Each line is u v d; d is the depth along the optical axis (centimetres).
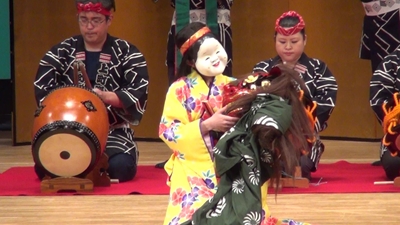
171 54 1672
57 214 1160
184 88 915
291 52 1391
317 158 1388
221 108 870
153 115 2138
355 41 2075
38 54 2089
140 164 1695
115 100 1398
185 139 870
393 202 1220
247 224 762
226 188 792
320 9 2105
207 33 911
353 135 2108
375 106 1391
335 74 2112
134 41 2130
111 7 1436
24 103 2072
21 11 2050
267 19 2117
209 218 785
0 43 2275
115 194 1302
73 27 2103
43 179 1352
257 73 859
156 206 1207
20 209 1198
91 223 1100
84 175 1314
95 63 1454
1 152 1930
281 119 754
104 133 1298
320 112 1388
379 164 1628
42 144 1278
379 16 1636
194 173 873
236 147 775
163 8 2100
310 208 1180
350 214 1139
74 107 1279
